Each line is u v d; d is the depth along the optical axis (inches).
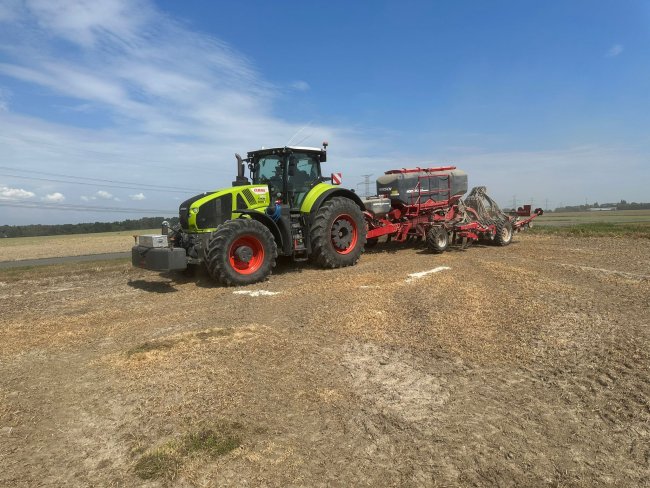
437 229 450.6
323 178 400.2
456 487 94.4
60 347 189.5
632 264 364.5
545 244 529.3
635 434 113.9
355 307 236.8
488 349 172.6
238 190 342.3
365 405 130.3
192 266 353.7
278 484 95.4
